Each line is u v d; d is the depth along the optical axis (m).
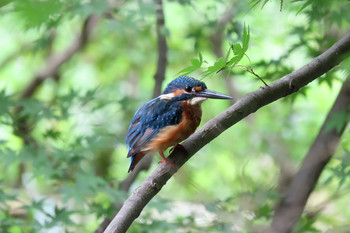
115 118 13.64
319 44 9.27
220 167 14.85
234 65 5.10
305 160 9.45
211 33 13.36
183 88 8.25
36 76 17.92
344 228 7.52
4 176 16.50
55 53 19.44
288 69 9.30
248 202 8.74
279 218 8.89
